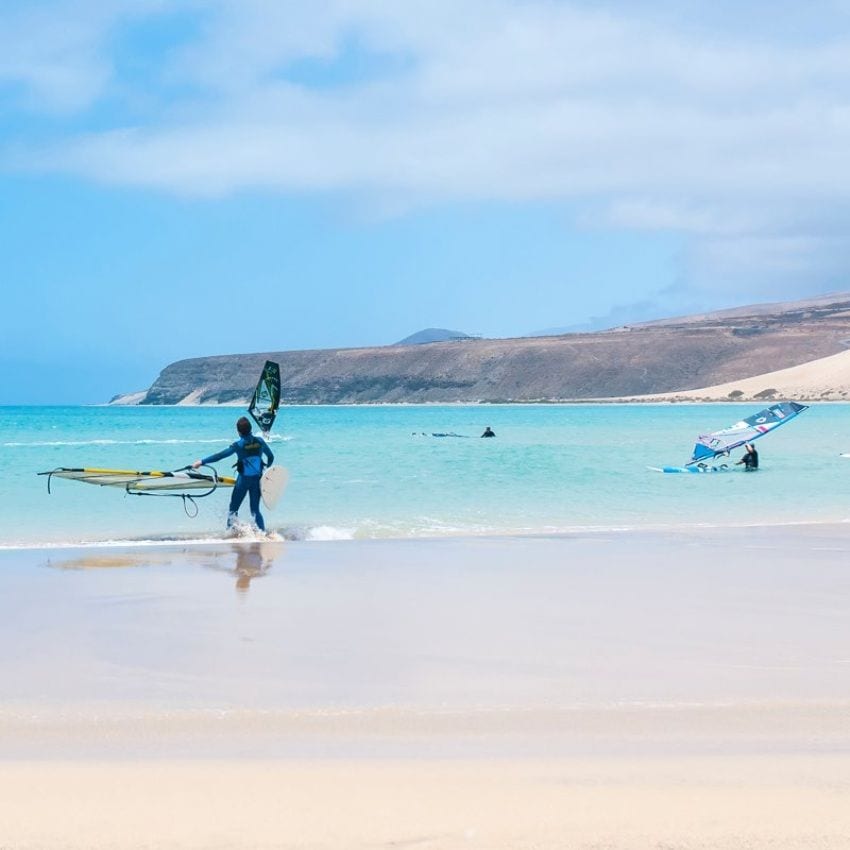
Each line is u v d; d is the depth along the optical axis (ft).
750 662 31.91
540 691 28.50
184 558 55.47
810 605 41.63
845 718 25.85
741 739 24.14
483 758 22.65
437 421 397.19
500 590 45.19
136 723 25.49
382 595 43.96
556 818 18.89
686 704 27.09
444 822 18.74
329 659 32.30
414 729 25.03
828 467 130.82
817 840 17.94
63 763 22.15
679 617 38.99
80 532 69.82
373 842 17.93
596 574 49.88
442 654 32.99
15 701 27.55
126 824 18.66
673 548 59.52
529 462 143.43
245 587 45.98
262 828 18.48
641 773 21.39
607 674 30.37
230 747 23.65
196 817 18.98
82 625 37.58
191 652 33.24
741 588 45.73
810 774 21.30
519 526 73.56
